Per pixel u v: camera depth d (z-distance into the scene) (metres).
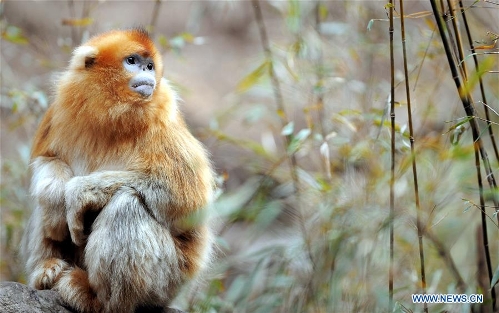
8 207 14.29
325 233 11.06
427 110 12.72
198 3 20.06
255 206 10.63
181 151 9.12
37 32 20.19
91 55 9.06
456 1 10.27
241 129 18.30
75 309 8.59
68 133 9.16
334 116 11.80
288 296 10.98
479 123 11.44
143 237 8.58
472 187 9.95
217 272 10.98
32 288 8.45
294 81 13.70
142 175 8.83
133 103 8.95
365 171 11.90
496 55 10.70
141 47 9.17
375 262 10.91
